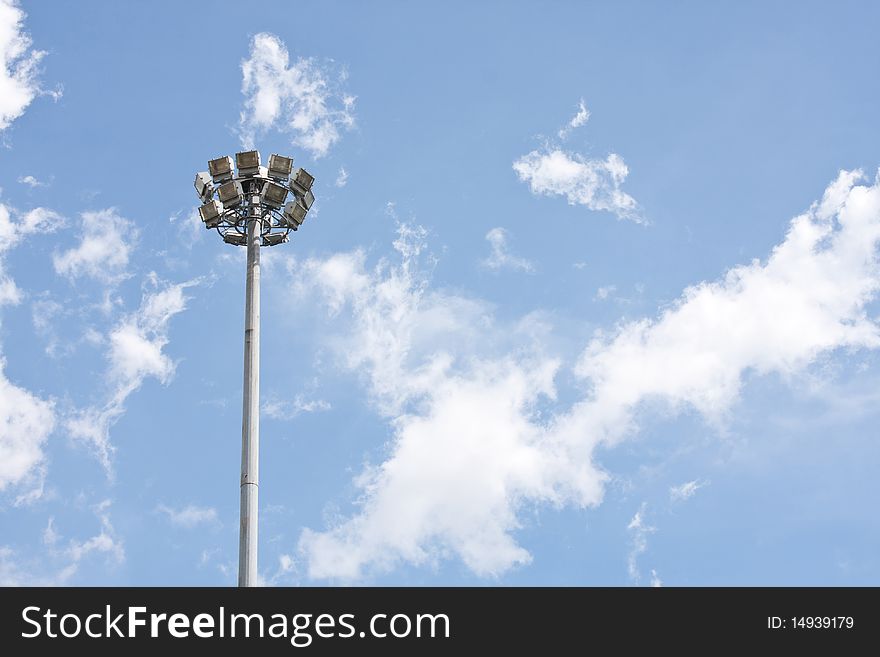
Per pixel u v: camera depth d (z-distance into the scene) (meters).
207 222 44.41
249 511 38.81
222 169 44.56
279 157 44.78
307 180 44.97
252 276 42.97
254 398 40.59
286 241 44.69
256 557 38.28
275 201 44.25
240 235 44.97
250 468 39.44
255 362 41.25
